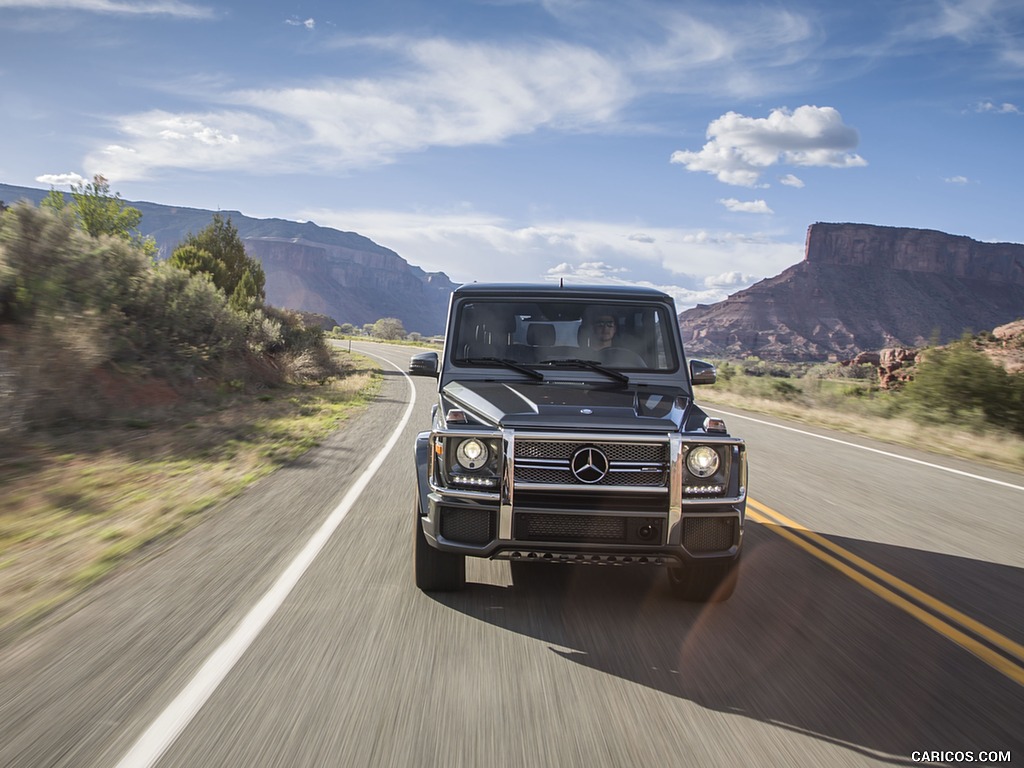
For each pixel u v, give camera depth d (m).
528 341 5.58
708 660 3.83
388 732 3.00
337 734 2.97
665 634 4.18
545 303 5.66
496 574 5.25
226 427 12.22
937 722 3.22
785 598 4.89
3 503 6.78
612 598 4.80
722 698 3.40
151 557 5.45
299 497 7.60
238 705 3.20
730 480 4.31
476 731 3.03
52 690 3.31
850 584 5.23
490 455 4.25
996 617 4.63
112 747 2.84
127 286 15.51
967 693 3.52
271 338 25.47
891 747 2.99
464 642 3.98
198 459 9.48
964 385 16.31
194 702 3.21
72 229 14.09
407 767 2.74
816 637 4.20
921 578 5.42
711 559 4.27
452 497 4.31
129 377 14.20
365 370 33.72
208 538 5.99
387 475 8.88
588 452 4.17
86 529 6.13
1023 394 15.78
